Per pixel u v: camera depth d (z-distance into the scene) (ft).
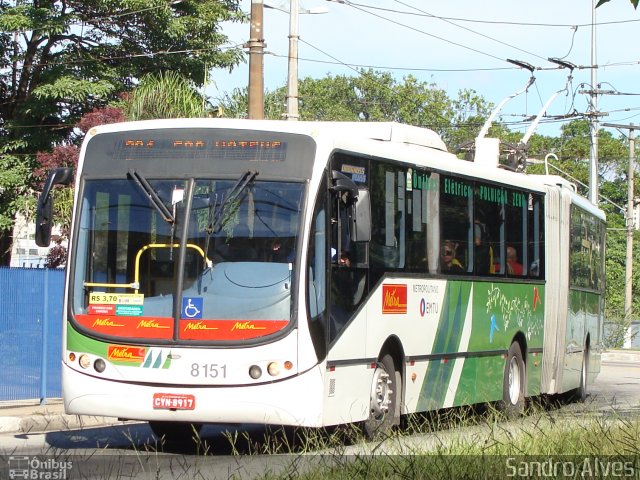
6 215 112.47
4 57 121.08
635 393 85.10
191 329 40.45
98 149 43.34
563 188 70.95
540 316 65.10
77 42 120.26
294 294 40.34
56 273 61.21
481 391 56.59
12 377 58.90
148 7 115.44
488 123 98.22
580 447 38.58
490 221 58.18
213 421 40.19
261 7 76.13
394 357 48.08
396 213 48.03
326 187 42.11
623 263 218.79
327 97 262.88
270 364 39.96
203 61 122.52
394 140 52.16
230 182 41.65
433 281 51.26
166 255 41.29
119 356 40.93
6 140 116.06
